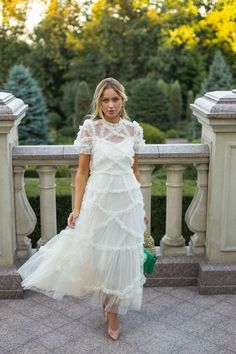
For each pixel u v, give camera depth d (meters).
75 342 2.93
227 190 3.40
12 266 3.45
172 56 19.33
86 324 3.13
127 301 2.89
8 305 3.35
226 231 3.47
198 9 12.02
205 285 3.50
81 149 2.81
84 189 2.87
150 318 3.20
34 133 15.06
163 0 16.52
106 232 2.81
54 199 3.60
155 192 5.41
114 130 2.81
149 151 3.45
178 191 3.61
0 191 3.30
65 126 18.89
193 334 3.01
